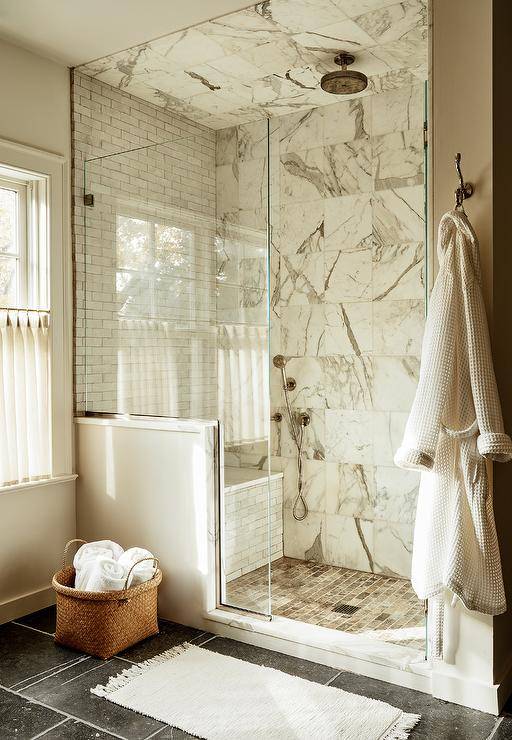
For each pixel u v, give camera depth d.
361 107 3.74
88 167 3.43
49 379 3.33
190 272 3.04
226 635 2.91
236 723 2.20
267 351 2.82
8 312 3.12
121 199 3.30
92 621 2.70
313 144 3.91
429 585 2.27
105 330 3.38
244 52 3.17
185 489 3.04
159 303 3.16
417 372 3.64
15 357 3.16
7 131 3.09
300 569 3.87
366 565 3.83
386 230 3.70
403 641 2.73
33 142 3.21
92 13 2.83
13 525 3.16
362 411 3.82
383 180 3.70
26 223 3.33
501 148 2.37
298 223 3.99
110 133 3.58
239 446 2.94
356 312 3.81
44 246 3.30
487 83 2.26
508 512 2.51
